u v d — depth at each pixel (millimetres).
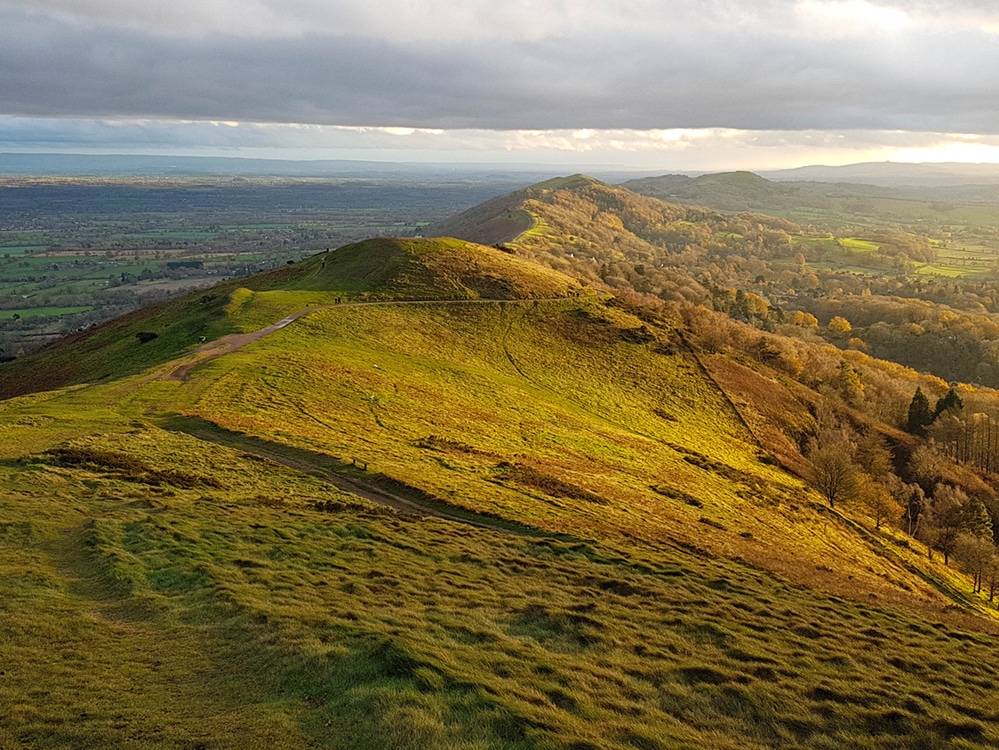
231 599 22547
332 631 20047
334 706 15961
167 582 24625
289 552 29031
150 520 30859
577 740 14852
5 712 14898
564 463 60469
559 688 17844
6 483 35000
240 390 63406
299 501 38500
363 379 74250
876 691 20828
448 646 19859
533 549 35031
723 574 35688
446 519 39562
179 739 14375
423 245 141375
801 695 19953
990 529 76875
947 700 20812
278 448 49438
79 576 24797
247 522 32750
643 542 40531
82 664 17766
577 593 28484
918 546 75000
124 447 44125
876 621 31031
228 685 17219
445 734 14695
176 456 44094
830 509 74188
